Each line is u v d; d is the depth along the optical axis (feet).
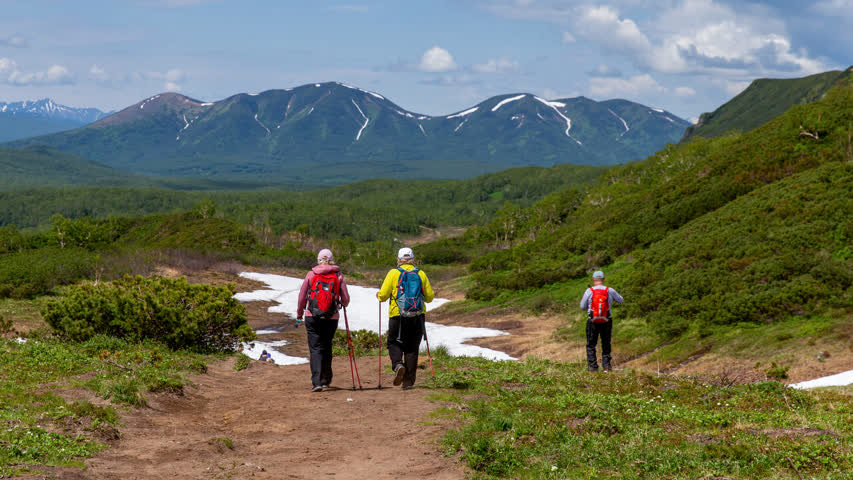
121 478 15.72
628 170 396.78
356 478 16.34
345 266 275.18
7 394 23.25
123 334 46.37
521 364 41.70
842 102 149.28
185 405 27.25
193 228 310.86
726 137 289.12
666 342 69.92
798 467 15.57
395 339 28.50
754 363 54.60
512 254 194.29
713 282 79.36
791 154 139.23
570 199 385.50
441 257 373.81
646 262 109.40
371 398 27.22
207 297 51.11
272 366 49.83
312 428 22.21
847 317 57.21
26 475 14.52
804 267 72.59
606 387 29.07
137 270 148.25
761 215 98.89
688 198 147.84
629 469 16.20
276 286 168.25
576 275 136.36
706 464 16.14
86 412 21.30
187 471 16.84
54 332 45.57
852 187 93.40
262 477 16.39
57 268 127.44
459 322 126.93
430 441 19.61
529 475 16.07
